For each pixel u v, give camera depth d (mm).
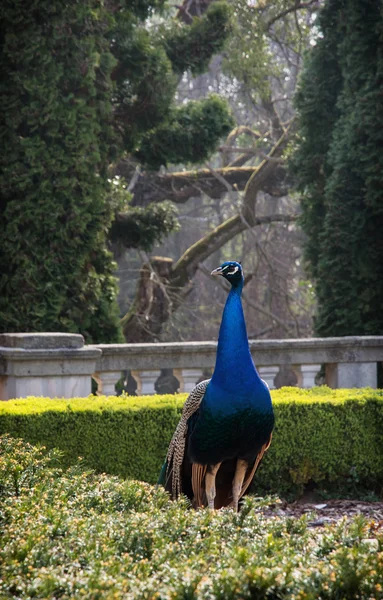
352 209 15273
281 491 8297
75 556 3799
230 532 4227
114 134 15125
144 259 23828
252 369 5934
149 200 23969
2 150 13359
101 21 14312
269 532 4262
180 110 17781
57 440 7395
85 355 8977
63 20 13414
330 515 7688
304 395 8680
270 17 21766
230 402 5820
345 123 15602
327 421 8328
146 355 9773
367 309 15062
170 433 7840
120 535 4074
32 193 13305
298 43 23781
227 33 18047
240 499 6414
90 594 3250
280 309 30188
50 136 13461
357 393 8852
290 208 31453
